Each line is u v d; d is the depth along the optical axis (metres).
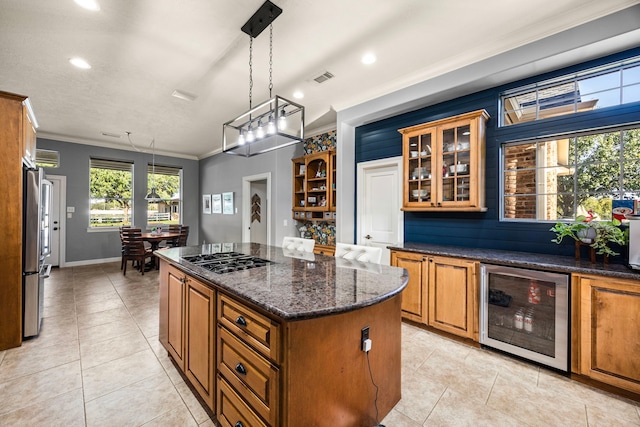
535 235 2.59
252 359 1.26
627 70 2.24
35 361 2.17
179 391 1.84
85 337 2.57
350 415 1.34
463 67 2.72
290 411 1.11
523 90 2.70
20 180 2.42
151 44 2.42
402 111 3.45
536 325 2.13
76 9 1.98
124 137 5.50
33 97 3.54
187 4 1.95
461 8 2.03
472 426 1.55
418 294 2.77
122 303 3.45
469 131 2.76
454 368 2.12
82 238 5.78
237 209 6.19
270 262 2.09
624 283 1.75
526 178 2.74
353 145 4.09
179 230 5.78
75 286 4.16
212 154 7.00
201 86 3.24
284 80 3.12
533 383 1.93
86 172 5.80
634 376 1.72
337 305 1.13
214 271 1.72
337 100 3.73
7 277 2.35
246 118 4.36
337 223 3.96
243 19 2.10
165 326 2.26
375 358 1.48
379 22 2.16
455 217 3.10
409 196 3.20
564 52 2.19
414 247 2.95
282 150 5.22
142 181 6.55
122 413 1.64
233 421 1.39
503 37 2.37
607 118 2.26
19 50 2.50
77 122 4.57
